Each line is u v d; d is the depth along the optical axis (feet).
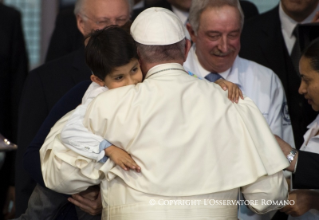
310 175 37.50
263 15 56.75
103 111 30.32
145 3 63.52
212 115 30.71
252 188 31.68
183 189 29.84
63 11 61.21
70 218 38.06
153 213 29.78
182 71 32.12
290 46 54.39
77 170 31.45
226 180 30.42
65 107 37.93
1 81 59.21
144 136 29.89
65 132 30.91
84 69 48.34
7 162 59.77
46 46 84.99
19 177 47.03
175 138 30.01
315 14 51.65
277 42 54.60
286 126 47.55
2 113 59.52
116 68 31.24
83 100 33.91
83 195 35.37
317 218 40.29
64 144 31.40
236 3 44.37
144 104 30.17
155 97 30.40
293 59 52.37
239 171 30.58
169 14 33.01
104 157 31.01
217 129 30.60
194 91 31.12
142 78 33.42
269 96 46.42
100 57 31.40
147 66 32.40
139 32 32.24
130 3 47.80
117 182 31.22
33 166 36.81
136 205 30.09
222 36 43.68
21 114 47.88
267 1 78.23
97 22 45.78
